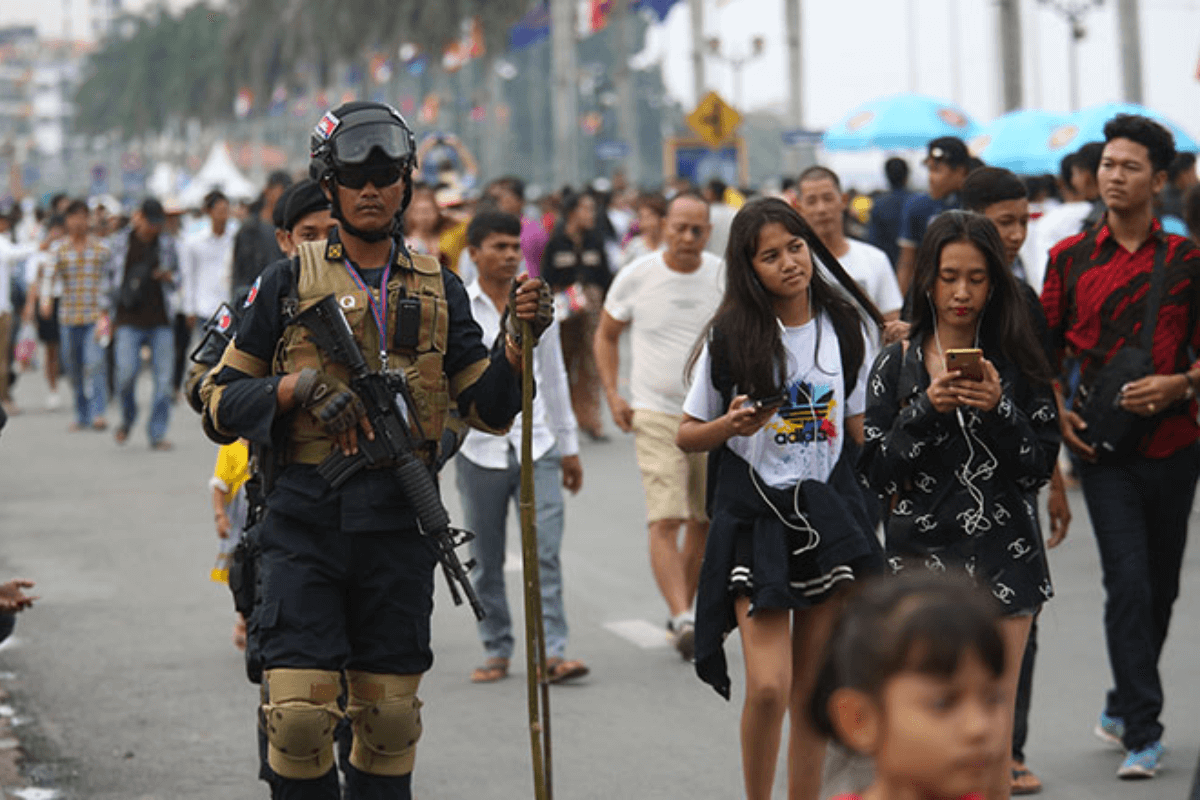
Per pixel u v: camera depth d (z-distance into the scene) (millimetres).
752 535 14812
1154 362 17609
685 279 22781
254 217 37062
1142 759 17750
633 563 29625
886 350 15125
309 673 12805
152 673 22766
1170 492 17703
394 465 13062
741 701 21062
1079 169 27422
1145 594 17625
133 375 45656
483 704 21062
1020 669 15195
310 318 13094
